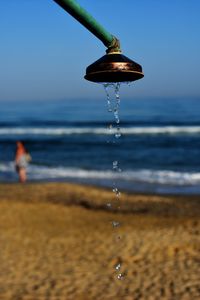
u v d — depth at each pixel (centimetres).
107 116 10438
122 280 874
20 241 1167
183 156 3897
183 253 1021
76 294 811
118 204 1809
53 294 811
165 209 1739
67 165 3381
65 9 226
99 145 4781
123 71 248
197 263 951
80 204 1802
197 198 2022
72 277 894
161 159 3741
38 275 909
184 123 7819
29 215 1498
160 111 12188
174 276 881
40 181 2686
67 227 1334
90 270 935
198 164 3444
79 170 3091
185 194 2198
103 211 1644
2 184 2359
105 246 1101
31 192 2066
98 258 1012
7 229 1299
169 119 8831
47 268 952
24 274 915
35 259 1014
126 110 12975
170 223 1341
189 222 1339
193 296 786
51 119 9594
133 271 920
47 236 1221
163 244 1091
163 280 864
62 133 6259
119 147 4600
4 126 7750
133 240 1137
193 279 861
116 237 1177
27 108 17375
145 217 1484
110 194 2044
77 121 8625
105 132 6056
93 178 2764
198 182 2578
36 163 3456
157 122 8100
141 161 3647
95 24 238
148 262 970
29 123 8388
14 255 1043
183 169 3197
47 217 1479
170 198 2020
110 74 256
